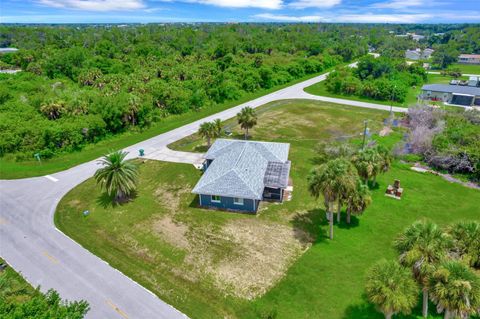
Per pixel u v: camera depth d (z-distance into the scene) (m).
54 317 16.38
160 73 91.06
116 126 58.50
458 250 22.38
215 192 34.47
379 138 56.69
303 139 56.78
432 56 147.88
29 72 94.94
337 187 27.25
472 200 36.84
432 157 45.03
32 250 29.38
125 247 29.73
